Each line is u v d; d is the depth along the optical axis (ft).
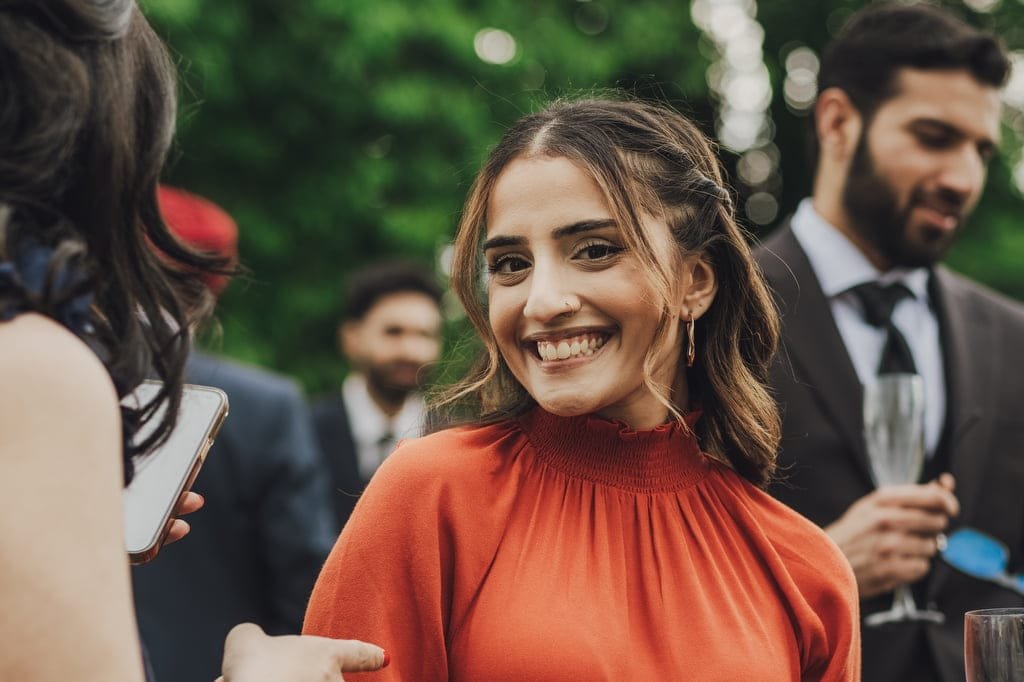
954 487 9.13
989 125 9.52
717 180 5.95
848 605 5.84
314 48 27.63
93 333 4.03
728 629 5.42
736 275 5.90
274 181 28.63
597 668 5.08
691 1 32.96
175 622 10.15
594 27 31.24
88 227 4.00
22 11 3.80
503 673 5.09
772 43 38.24
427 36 27.58
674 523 5.62
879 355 9.45
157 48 4.27
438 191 28.68
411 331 15.89
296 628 10.66
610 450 5.64
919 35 9.37
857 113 9.56
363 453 15.89
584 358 5.33
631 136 5.60
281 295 28.35
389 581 5.30
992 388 9.44
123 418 4.25
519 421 5.82
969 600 8.97
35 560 3.32
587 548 5.45
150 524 4.86
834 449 8.92
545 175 5.34
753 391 5.99
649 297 5.33
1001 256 35.04
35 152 3.74
